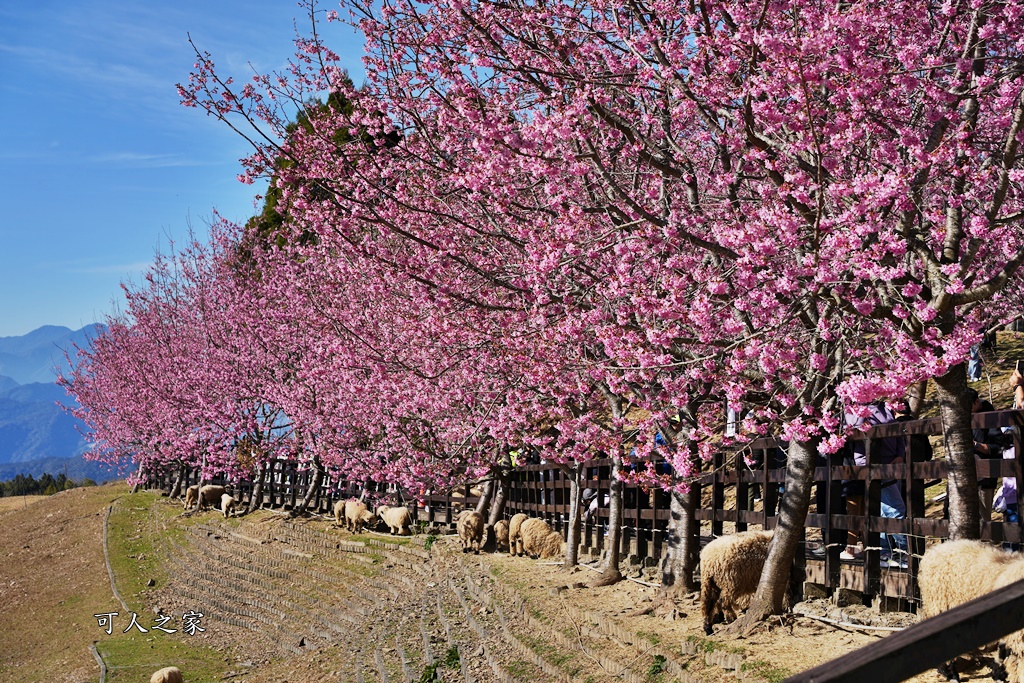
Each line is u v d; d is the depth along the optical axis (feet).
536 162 31.53
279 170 41.42
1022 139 26.22
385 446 76.59
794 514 31.27
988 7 26.20
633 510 47.98
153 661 73.26
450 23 36.06
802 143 25.95
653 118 31.73
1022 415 23.76
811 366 26.81
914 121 27.76
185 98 39.27
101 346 172.45
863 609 29.19
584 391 41.16
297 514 114.62
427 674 42.86
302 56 43.55
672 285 29.43
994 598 7.79
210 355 129.08
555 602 44.88
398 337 61.87
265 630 77.46
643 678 30.35
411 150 42.47
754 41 25.68
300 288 96.63
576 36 34.19
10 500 232.73
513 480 74.95
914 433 27.40
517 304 42.01
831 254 26.07
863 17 26.17
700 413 41.60
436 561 71.41
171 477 176.35
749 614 31.63
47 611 103.35
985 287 25.17
